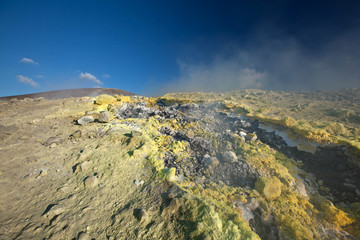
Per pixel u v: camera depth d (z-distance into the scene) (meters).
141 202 2.94
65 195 3.16
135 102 11.45
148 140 5.18
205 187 3.76
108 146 4.97
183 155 4.99
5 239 2.31
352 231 3.01
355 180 3.57
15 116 8.27
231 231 2.47
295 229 2.88
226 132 6.32
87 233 2.41
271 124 6.06
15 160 4.29
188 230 2.39
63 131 6.33
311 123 5.35
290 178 3.99
